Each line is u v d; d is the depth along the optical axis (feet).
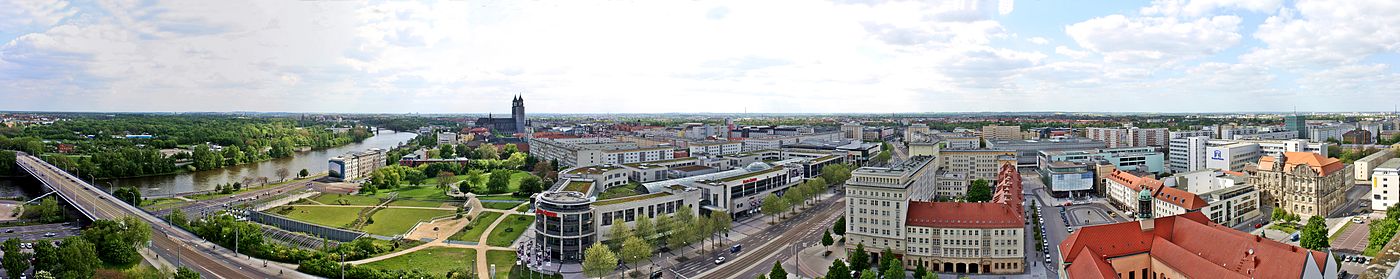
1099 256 635.66
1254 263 584.40
